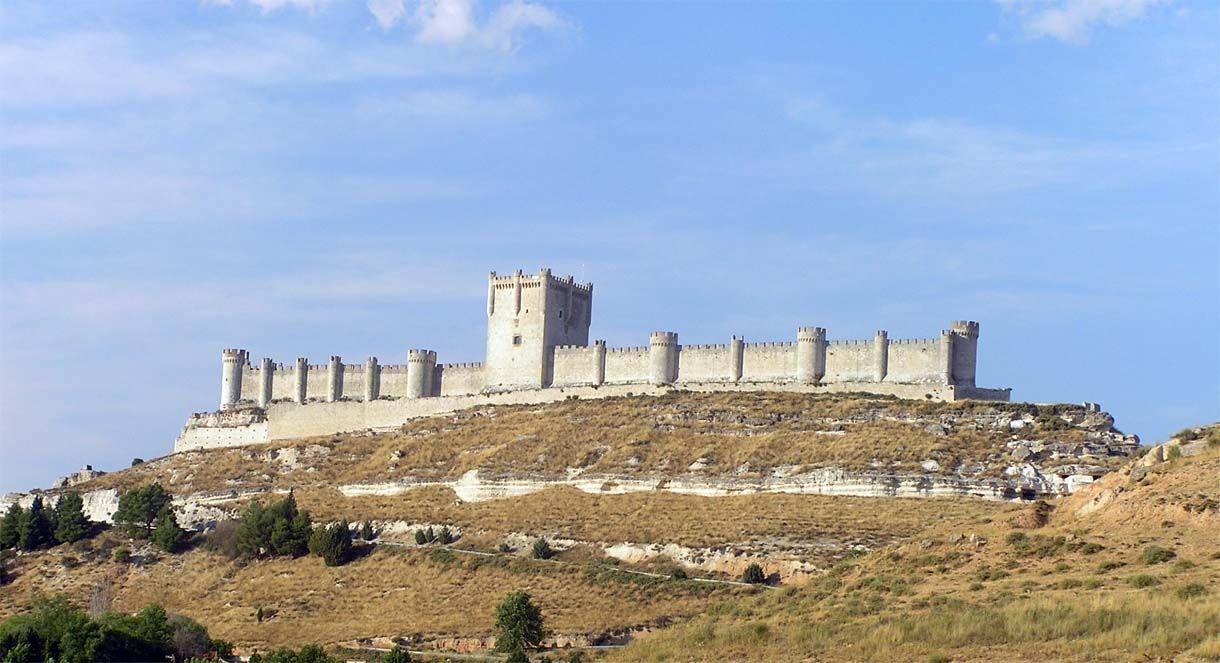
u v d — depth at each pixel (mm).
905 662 85625
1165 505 101188
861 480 157750
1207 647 78312
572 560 150375
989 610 89750
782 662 90500
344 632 139000
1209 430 112688
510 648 124062
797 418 178250
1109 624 84438
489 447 189625
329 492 190375
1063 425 167125
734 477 166000
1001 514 112375
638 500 165375
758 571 136500
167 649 126125
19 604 163625
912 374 183750
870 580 104562
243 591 160125
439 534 163750
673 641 102125
